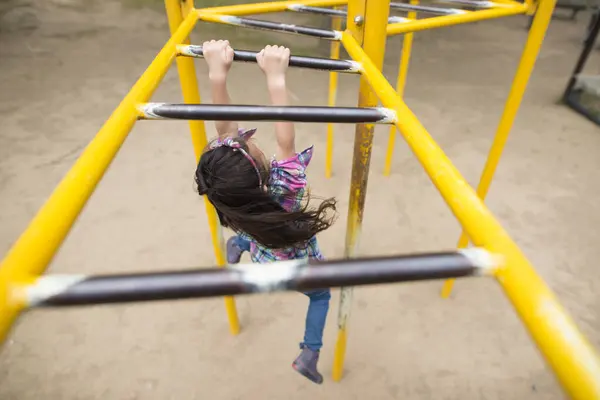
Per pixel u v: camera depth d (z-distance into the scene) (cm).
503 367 195
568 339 31
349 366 194
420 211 284
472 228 44
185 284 37
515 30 612
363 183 120
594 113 400
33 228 42
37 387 185
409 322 214
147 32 551
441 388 187
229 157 101
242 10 145
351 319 214
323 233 264
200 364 195
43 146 337
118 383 187
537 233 267
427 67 492
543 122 389
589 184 312
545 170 326
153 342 204
